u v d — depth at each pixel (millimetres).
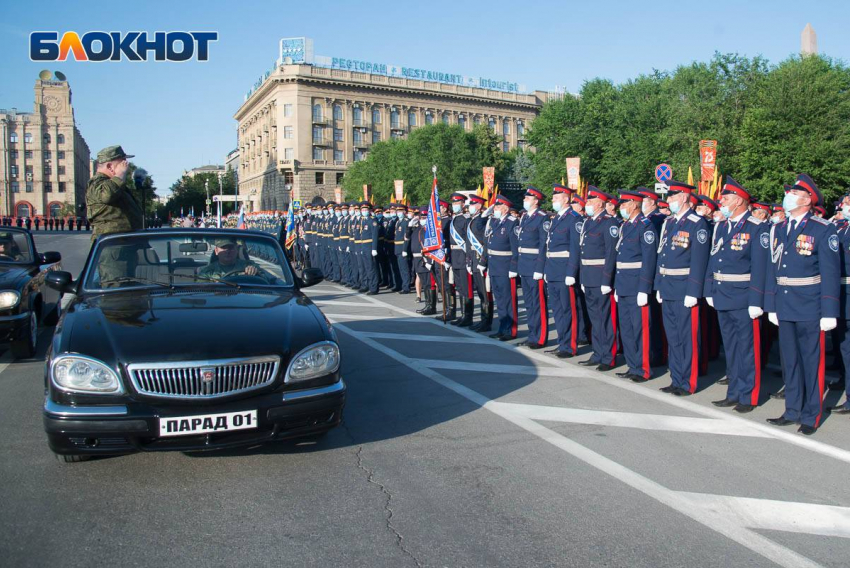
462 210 10742
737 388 6133
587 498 4008
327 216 19406
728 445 5012
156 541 3426
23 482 4172
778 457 4766
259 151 87375
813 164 27312
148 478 4246
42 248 32438
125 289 5234
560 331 8453
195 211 97438
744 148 29609
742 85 32281
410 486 4156
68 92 104125
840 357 7473
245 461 4547
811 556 3352
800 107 27297
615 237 7457
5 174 100750
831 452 4887
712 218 8922
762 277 5816
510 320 9531
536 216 8992
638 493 4090
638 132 39000
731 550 3400
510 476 4340
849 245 6141
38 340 8867
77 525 3600
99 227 7305
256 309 4730
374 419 5551
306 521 3660
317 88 75812
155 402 3893
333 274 18703
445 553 3322
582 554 3332
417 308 12859
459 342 9180
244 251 5793
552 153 46594
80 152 118812
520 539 3479
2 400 6074
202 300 4914
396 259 16141
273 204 80062
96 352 3996
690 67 35594
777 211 7941
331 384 4316
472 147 57688
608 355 7691
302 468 4434
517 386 6754
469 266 10289
